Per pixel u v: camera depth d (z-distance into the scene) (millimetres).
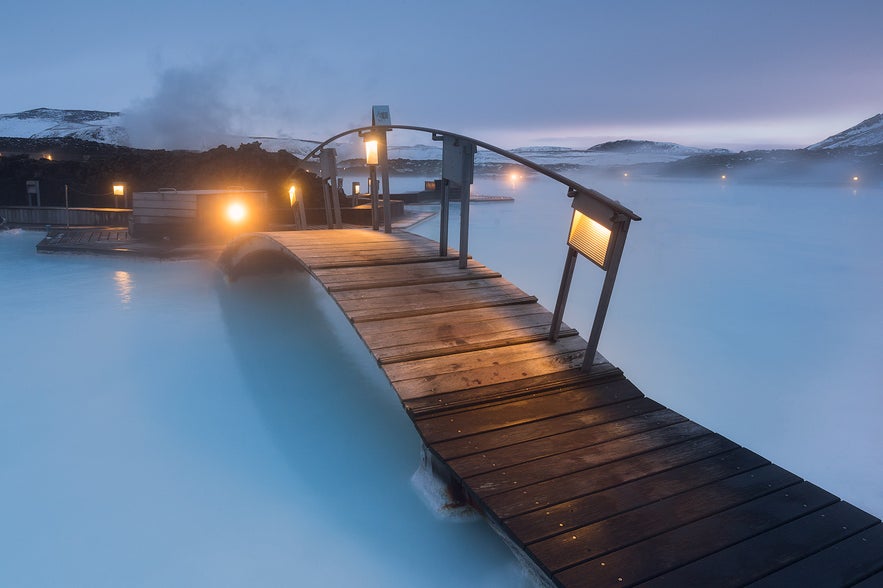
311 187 16172
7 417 4672
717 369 5793
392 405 4969
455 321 4449
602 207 3531
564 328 4453
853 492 3615
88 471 3854
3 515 3350
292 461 3982
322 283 5102
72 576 2850
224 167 16609
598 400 3512
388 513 3330
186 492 3592
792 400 5051
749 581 2086
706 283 9898
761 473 2775
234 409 4859
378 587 2754
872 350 6391
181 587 2771
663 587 2051
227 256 9469
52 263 10695
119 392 5203
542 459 2867
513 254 12789
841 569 2150
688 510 2484
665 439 3082
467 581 2773
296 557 2971
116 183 15719
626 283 9891
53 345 6434
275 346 6488
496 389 3527
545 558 2184
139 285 9141
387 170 7500
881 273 10703
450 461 2842
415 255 6152
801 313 7879
